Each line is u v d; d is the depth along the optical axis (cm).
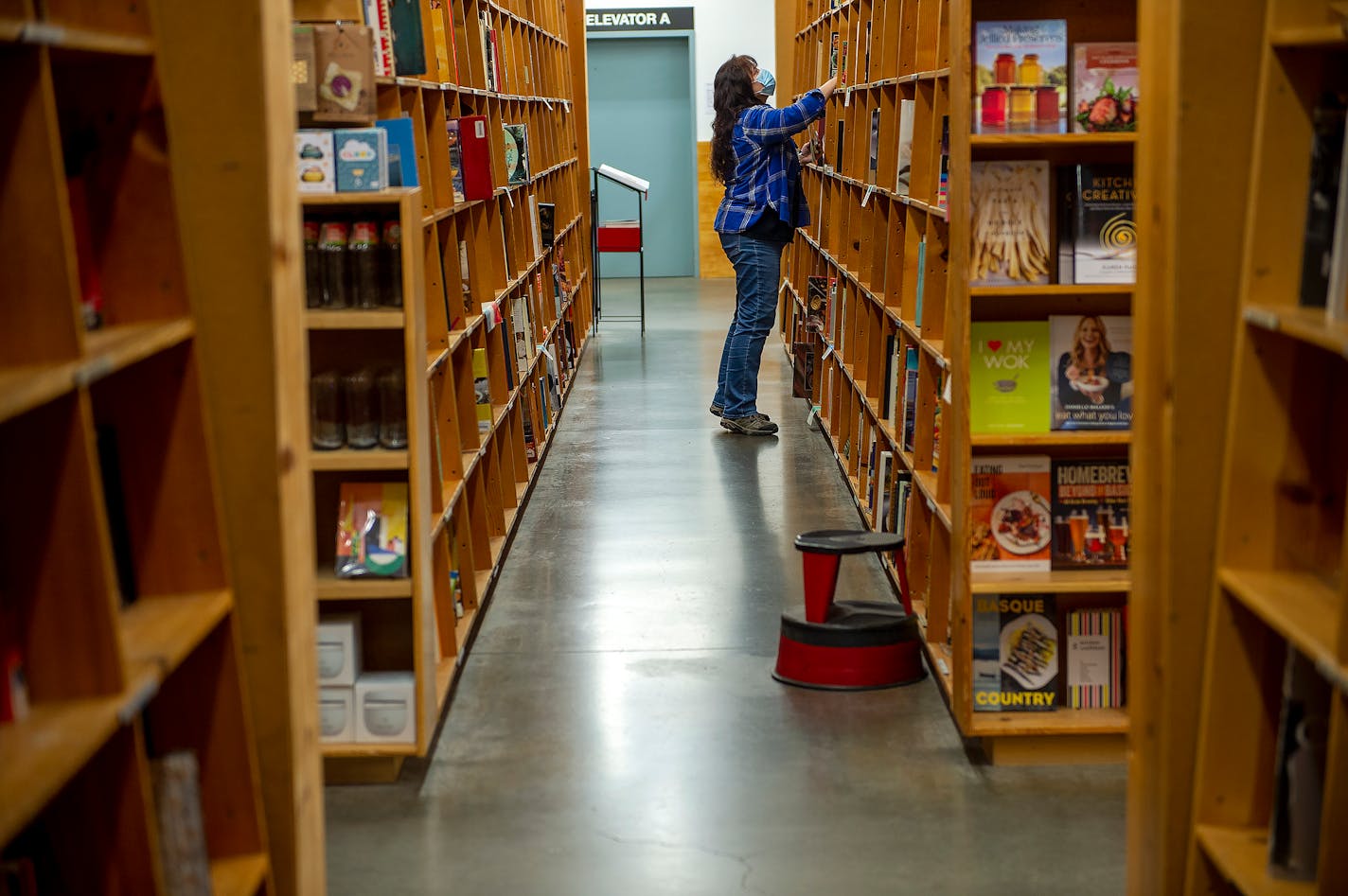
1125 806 329
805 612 419
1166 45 219
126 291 206
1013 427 347
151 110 202
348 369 353
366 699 343
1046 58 336
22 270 161
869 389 576
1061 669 358
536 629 466
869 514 554
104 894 180
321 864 242
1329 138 203
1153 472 229
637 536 576
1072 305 351
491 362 578
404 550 343
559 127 963
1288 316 193
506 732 381
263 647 222
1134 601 242
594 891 293
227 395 215
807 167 889
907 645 412
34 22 153
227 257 212
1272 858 205
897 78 489
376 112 356
